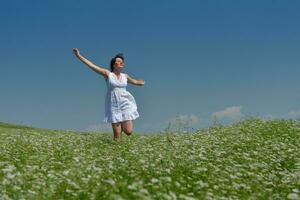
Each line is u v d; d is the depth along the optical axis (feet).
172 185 29.81
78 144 57.93
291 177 35.78
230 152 49.11
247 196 30.25
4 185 28.30
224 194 30.50
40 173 32.65
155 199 26.53
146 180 31.40
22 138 64.95
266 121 82.94
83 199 26.71
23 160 41.09
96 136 69.82
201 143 55.93
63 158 43.19
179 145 53.72
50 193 27.71
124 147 51.65
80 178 31.53
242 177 36.35
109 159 40.29
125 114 56.18
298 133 67.21
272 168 41.57
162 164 37.68
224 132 71.46
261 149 51.65
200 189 30.42
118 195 25.61
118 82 56.13
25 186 29.14
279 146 53.52
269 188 33.27
